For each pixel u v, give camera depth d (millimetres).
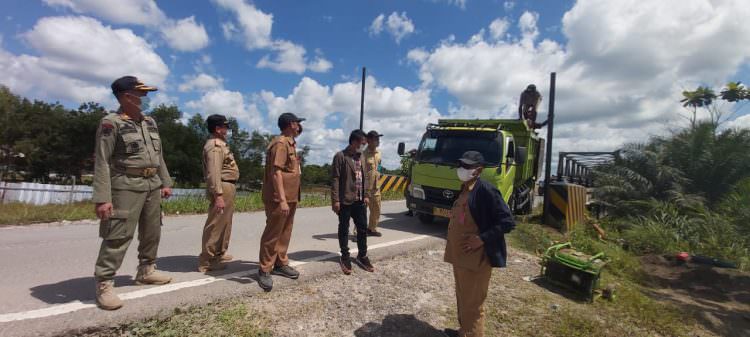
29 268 4512
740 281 6543
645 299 5250
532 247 7473
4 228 6879
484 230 3207
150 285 4023
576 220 9969
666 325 4434
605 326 4141
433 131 9141
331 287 4441
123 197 3422
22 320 3062
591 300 4875
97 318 3168
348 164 5012
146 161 3598
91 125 38062
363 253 5184
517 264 6152
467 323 3363
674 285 6672
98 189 3203
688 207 10328
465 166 3371
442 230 8727
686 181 11117
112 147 3367
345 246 5039
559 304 4605
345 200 4949
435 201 8242
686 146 11828
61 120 38750
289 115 4391
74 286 3941
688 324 4664
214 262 4723
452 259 3482
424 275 5152
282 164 4215
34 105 38438
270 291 4160
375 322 3691
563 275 5160
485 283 3305
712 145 11531
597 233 9414
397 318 3816
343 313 3812
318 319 3641
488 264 3258
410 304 4168
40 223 7438
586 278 4914
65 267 4613
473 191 3316
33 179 39750
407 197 8852
